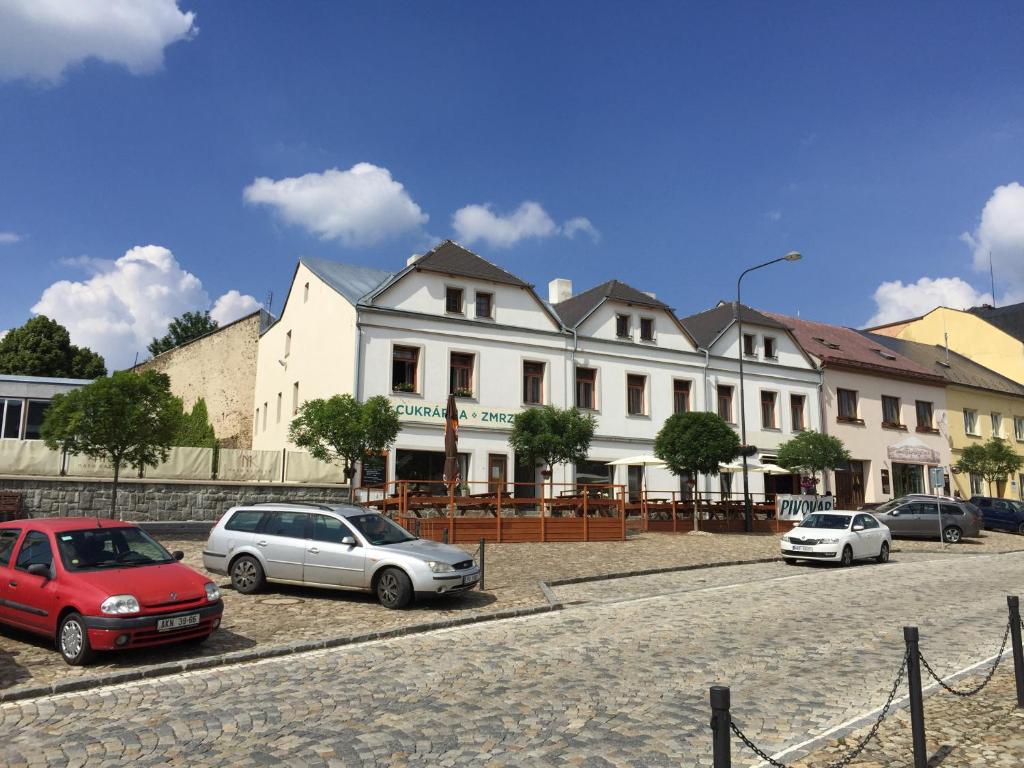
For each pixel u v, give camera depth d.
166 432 19.95
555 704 7.30
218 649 9.54
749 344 38.53
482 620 11.87
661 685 7.99
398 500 22.17
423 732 6.50
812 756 5.88
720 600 13.88
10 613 9.42
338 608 12.38
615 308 34.41
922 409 44.44
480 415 29.84
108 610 8.50
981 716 6.81
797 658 9.20
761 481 37.16
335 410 23.77
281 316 36.03
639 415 34.12
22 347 47.16
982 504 33.06
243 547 13.57
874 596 14.38
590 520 23.80
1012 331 55.97
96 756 5.97
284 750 6.08
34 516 23.03
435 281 29.95
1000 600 13.83
